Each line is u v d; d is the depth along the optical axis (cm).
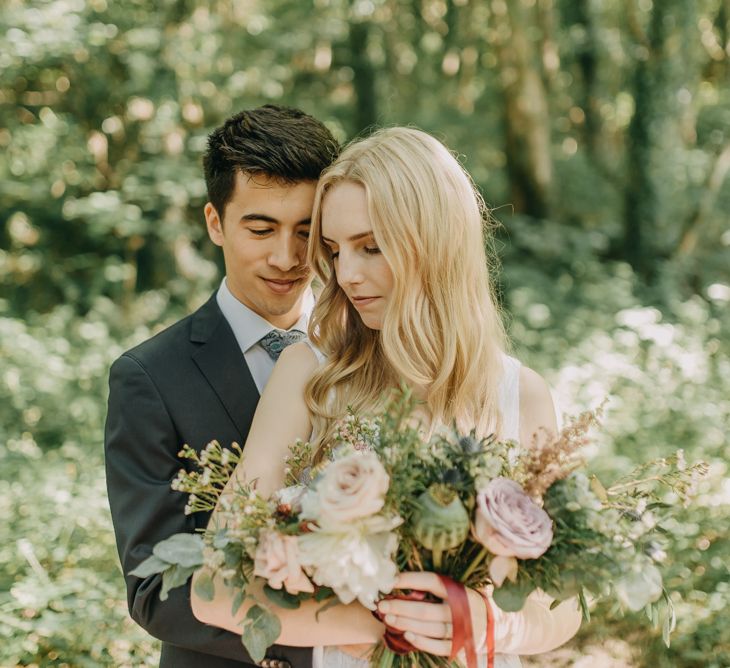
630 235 1162
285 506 148
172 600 172
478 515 144
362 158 179
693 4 1147
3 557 375
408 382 187
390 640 157
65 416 632
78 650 322
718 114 1475
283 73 1084
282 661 170
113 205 912
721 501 441
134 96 911
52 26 840
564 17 1393
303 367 191
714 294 862
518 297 922
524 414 192
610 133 1559
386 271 181
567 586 146
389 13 1263
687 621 377
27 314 938
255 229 196
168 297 997
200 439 191
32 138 954
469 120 1380
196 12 945
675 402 573
